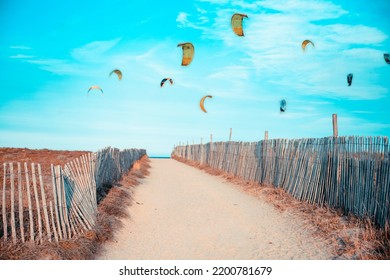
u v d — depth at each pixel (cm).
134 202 1083
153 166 2900
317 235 729
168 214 1009
